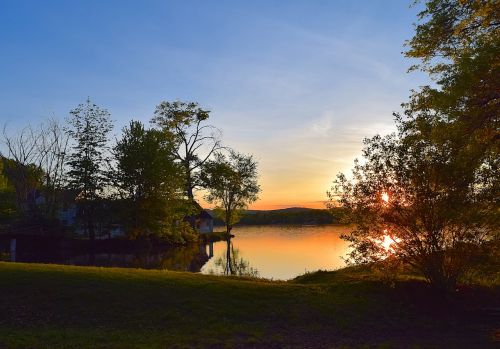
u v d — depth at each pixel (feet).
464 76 44.57
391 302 47.98
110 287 48.98
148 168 170.91
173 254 153.38
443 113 48.06
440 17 53.52
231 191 228.22
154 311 43.65
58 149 182.19
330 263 109.81
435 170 47.57
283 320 43.32
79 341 36.29
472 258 47.91
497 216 46.70
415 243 48.57
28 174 181.47
